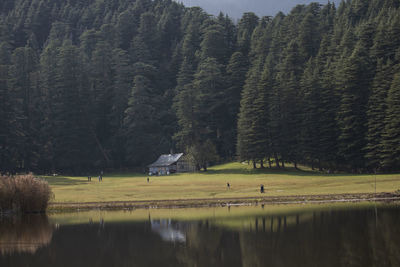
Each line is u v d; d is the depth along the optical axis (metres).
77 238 32.84
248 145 107.56
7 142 116.81
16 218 43.22
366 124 90.38
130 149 133.38
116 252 28.22
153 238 32.47
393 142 84.00
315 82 104.44
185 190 64.12
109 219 42.06
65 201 53.72
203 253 27.39
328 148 99.12
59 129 127.25
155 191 63.69
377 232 31.41
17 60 141.00
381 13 135.50
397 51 101.31
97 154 136.88
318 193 55.75
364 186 60.88
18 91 133.88
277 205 49.16
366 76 97.50
